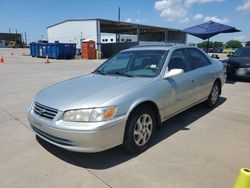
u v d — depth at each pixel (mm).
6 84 9516
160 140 4043
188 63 4828
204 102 5754
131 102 3357
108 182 2932
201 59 5387
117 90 3461
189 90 4605
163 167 3232
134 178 3002
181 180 2945
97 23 32969
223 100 6633
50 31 39094
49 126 3223
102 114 3084
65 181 2961
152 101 3680
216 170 3150
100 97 3264
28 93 7793
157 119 3936
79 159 3461
